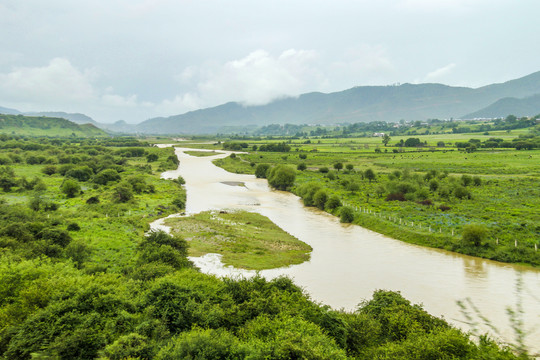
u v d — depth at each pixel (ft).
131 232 221.66
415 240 223.51
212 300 107.14
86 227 217.56
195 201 363.56
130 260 167.22
